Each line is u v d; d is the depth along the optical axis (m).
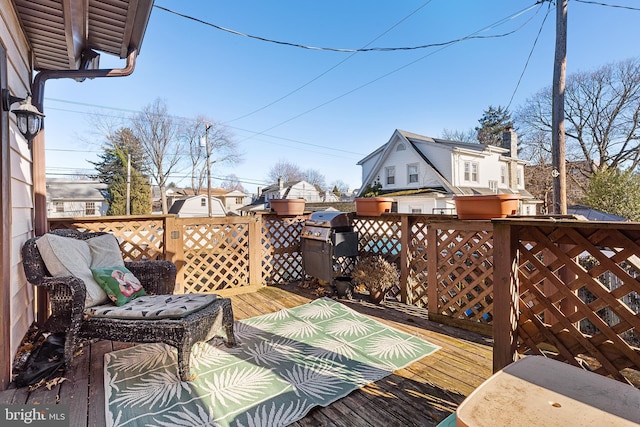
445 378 2.11
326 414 1.74
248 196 32.50
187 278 3.91
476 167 14.35
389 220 4.08
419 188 13.84
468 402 0.95
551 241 1.79
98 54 3.42
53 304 2.18
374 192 15.28
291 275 4.84
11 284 2.13
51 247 2.29
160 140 23.61
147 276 2.83
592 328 3.15
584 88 16.92
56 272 2.27
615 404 0.94
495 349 1.93
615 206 11.18
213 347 2.57
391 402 1.85
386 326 3.05
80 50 3.25
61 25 2.67
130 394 1.92
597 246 1.62
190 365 2.28
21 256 2.50
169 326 2.07
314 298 4.00
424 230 3.65
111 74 3.27
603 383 1.06
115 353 2.46
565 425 0.84
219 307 2.46
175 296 2.54
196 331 2.16
